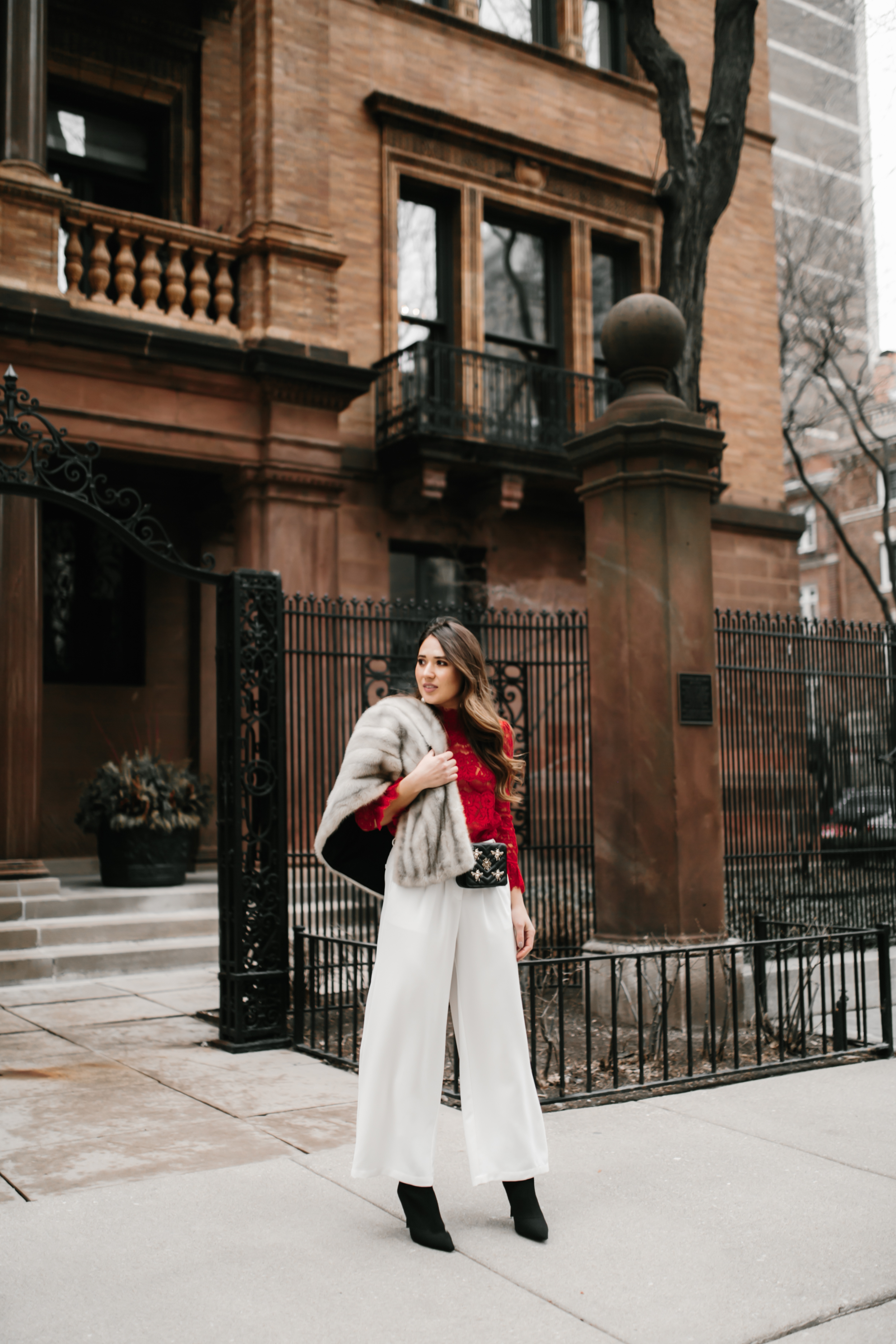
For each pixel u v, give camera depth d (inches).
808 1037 244.2
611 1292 110.7
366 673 370.3
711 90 406.0
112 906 365.4
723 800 326.6
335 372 447.5
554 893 338.3
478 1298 109.2
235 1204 135.8
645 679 261.1
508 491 510.3
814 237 862.5
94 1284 112.6
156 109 487.8
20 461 383.9
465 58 560.1
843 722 361.1
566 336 591.5
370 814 128.3
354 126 523.2
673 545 263.6
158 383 422.6
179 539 505.4
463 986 127.6
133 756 484.4
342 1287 112.0
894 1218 131.3
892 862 369.4
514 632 406.0
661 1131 168.4
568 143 593.3
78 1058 220.1
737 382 653.9
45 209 400.8
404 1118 123.0
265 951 238.1
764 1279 113.7
